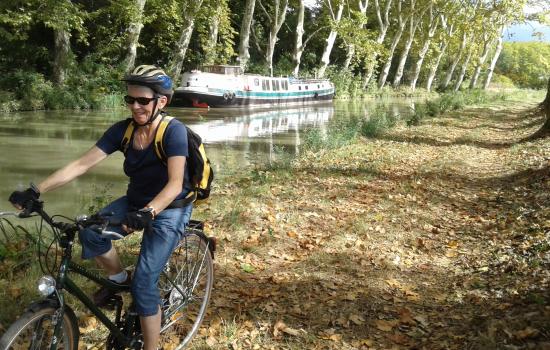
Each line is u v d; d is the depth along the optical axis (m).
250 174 11.61
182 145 3.29
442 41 61.62
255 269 6.02
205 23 36.44
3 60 28.25
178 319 4.21
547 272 5.52
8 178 11.24
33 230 7.15
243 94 33.19
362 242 7.07
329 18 43.56
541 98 47.38
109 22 31.88
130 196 3.52
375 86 52.62
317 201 9.02
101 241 3.30
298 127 23.28
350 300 5.26
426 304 5.22
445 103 30.50
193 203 3.60
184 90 31.05
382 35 50.12
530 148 14.68
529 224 7.38
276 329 4.59
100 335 4.24
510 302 4.97
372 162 12.98
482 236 7.30
